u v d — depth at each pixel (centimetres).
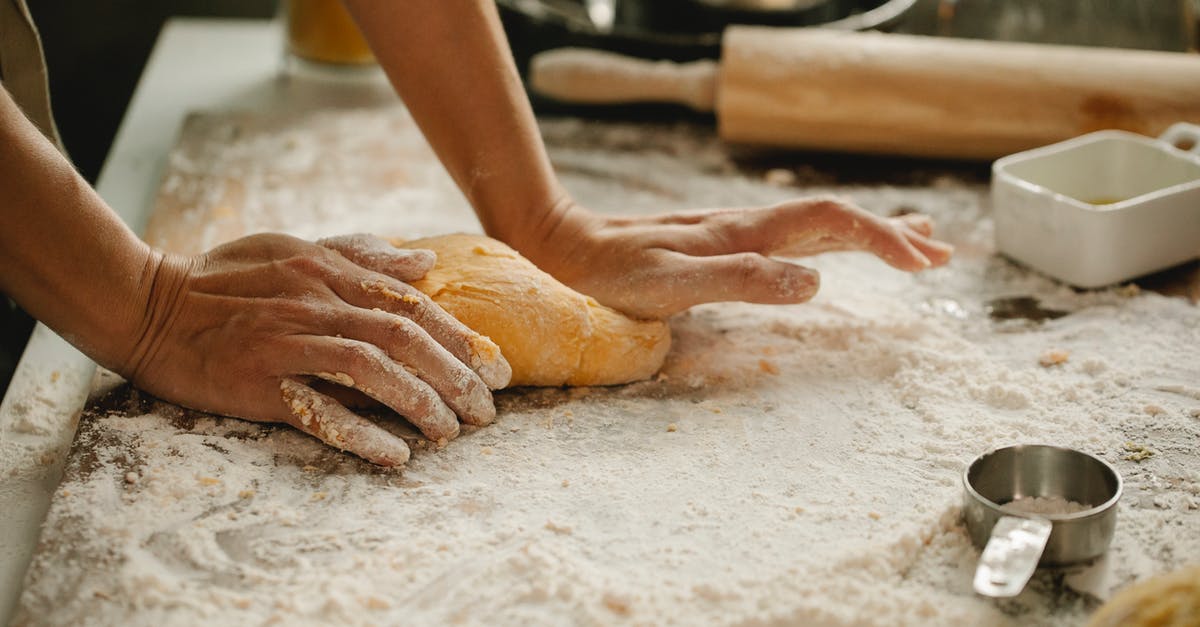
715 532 97
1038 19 167
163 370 104
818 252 112
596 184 133
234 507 98
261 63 155
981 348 112
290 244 106
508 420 105
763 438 104
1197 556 95
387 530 97
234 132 138
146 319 103
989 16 167
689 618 92
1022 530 93
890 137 135
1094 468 97
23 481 101
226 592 93
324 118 142
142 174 133
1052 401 106
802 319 115
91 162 191
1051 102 132
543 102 147
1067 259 117
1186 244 118
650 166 136
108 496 98
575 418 105
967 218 128
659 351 109
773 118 135
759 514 98
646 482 100
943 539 96
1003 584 90
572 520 97
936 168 137
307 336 102
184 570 94
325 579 94
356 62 151
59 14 183
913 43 136
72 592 93
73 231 101
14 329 131
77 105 190
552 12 148
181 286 104
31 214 100
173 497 98
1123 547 95
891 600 93
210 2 187
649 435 104
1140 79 132
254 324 103
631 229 111
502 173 112
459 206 129
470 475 100
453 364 102
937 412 105
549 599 93
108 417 103
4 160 99
